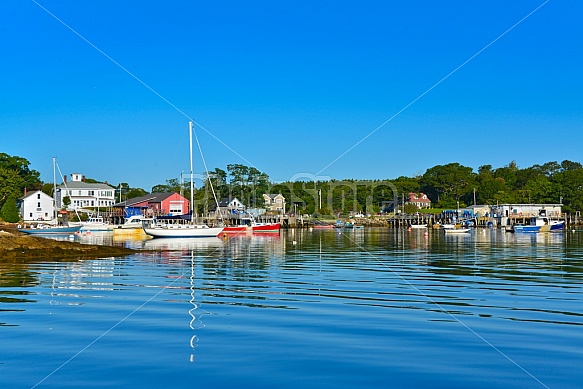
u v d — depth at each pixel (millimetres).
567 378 10859
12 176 120375
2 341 13352
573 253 43156
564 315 16578
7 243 37156
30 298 19438
